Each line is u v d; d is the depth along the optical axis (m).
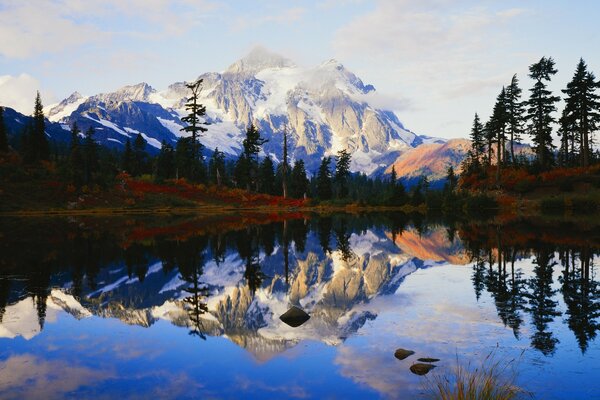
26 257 22.25
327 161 109.56
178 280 16.97
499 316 10.97
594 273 16.64
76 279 16.86
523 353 8.30
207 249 26.02
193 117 81.44
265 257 23.42
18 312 12.01
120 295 14.23
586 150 64.38
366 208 87.62
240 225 44.34
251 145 91.25
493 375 7.21
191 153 82.50
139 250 25.08
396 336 9.50
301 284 16.34
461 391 6.03
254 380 7.29
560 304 12.13
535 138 71.62
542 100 68.06
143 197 70.56
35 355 8.60
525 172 68.06
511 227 36.38
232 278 17.55
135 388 7.02
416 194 88.69
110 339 9.64
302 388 6.93
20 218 50.41
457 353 8.35
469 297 13.25
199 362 8.17
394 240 31.11
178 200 73.06
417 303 12.66
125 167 103.69
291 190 106.25
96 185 67.75
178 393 6.82
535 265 18.58
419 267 19.50
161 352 8.75
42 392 6.89
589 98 64.62
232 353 8.65
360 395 6.61
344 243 29.92
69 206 62.03
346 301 13.30
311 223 49.06
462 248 25.03
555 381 6.99
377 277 17.42
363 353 8.47
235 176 97.81
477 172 80.38
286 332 10.05
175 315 11.77
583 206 56.00
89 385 7.15
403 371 7.52
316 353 8.54
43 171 70.38
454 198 77.06
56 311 12.13
